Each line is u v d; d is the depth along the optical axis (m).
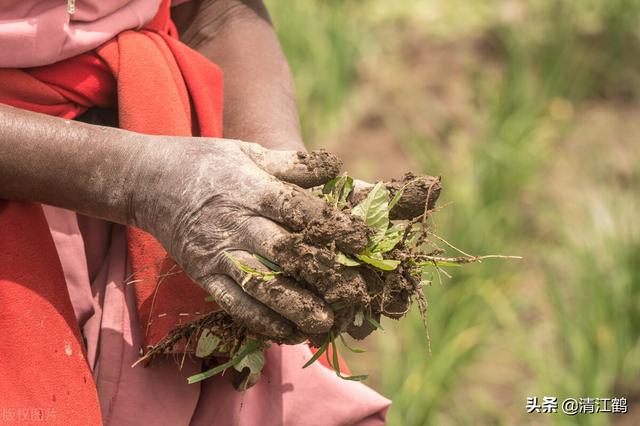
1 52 2.55
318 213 2.23
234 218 2.29
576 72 9.91
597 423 6.93
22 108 2.62
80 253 2.68
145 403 2.60
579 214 8.67
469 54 10.09
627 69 10.08
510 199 8.55
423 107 9.67
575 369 7.31
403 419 7.09
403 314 2.41
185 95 2.81
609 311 7.39
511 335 7.75
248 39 3.17
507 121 9.05
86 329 2.69
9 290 2.36
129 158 2.38
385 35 10.30
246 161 2.34
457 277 7.75
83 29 2.65
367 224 2.35
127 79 2.69
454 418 7.33
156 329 2.57
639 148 9.50
